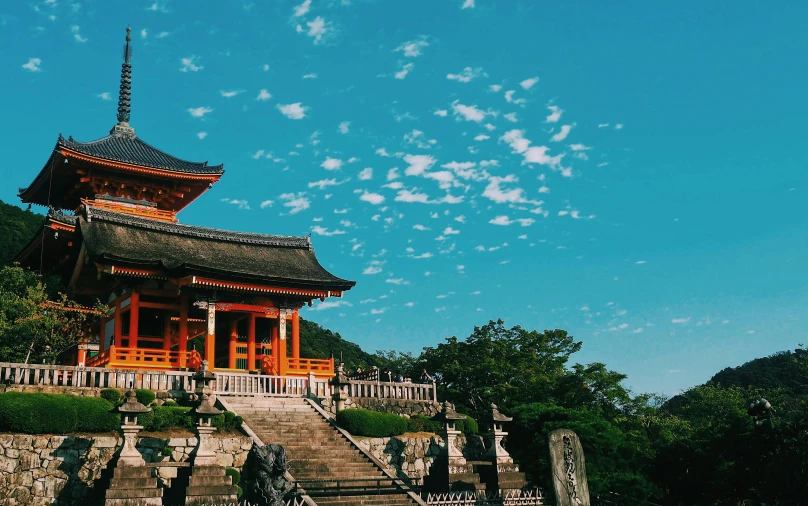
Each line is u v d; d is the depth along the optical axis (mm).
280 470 27859
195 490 27453
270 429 35625
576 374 54594
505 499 32938
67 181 60938
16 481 27609
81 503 28609
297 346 50469
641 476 37719
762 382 105812
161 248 50344
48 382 33375
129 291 46750
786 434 28875
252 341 49781
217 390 38688
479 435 43188
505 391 54062
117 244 48219
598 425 40062
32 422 28391
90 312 46312
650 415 60344
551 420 41469
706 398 71875
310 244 58812
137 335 47062
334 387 40281
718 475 32562
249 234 57625
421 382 49531
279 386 41000
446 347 60812
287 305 50562
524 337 60125
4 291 44906
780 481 27734
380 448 37969
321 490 30219
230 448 32438
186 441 31797
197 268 44812
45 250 54750
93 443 29641
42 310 43594
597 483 36312
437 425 42250
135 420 28156
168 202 63250
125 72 69750
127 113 68812
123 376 35406
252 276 46875
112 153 60938
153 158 63375
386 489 31359
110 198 59969
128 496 26406
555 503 20734
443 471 35562
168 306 47625
